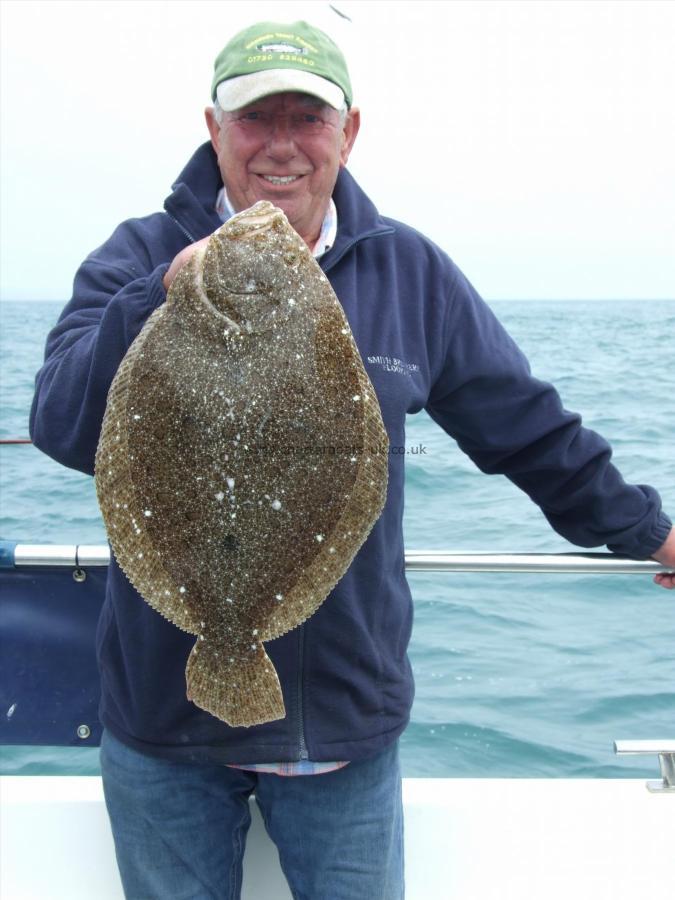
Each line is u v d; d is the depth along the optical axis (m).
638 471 10.17
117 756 2.61
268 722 2.48
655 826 3.20
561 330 38.12
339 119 2.63
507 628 5.94
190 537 2.17
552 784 3.38
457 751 4.72
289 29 2.55
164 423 2.14
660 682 5.27
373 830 2.60
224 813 2.64
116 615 2.53
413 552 3.07
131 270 2.65
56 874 3.08
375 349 2.61
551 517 3.10
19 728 3.20
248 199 2.64
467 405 2.91
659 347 27.44
